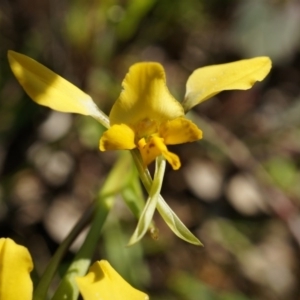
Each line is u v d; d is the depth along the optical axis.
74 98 0.09
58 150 0.17
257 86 0.19
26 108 0.16
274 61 0.17
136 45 0.18
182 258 0.17
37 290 0.09
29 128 0.17
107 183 0.11
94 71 0.16
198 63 0.19
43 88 0.09
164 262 0.16
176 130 0.09
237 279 0.17
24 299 0.08
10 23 0.17
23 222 0.16
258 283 0.17
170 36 0.19
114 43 0.16
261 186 0.17
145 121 0.09
